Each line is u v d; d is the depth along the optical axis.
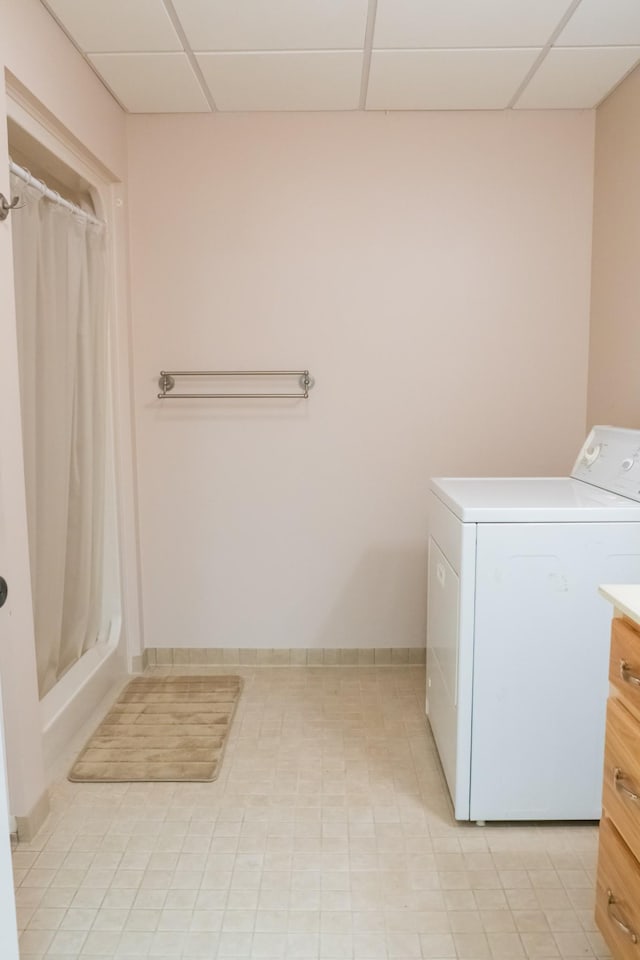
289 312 2.74
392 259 2.71
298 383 2.78
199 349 2.76
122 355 2.71
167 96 2.49
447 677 1.97
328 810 1.93
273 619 2.91
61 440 2.20
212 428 2.80
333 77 2.35
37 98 1.87
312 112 2.64
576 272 2.71
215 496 2.84
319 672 2.86
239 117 2.65
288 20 1.98
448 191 2.68
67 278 2.21
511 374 2.77
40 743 1.88
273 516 2.85
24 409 1.96
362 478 2.83
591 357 2.71
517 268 2.71
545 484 2.18
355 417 2.79
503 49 2.15
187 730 2.35
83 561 2.45
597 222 2.63
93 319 2.48
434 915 1.55
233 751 2.24
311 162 2.67
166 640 2.92
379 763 2.17
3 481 1.68
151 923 1.52
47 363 2.08
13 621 1.73
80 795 2.00
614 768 1.29
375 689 2.70
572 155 2.65
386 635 2.91
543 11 1.94
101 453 2.59
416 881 1.65
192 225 2.70
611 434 2.18
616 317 2.47
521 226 2.69
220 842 1.79
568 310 2.73
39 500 2.09
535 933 1.50
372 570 2.88
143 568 2.88
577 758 1.82
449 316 2.74
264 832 1.83
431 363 2.76
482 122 2.64
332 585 2.88
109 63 2.23
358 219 2.69
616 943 1.27
